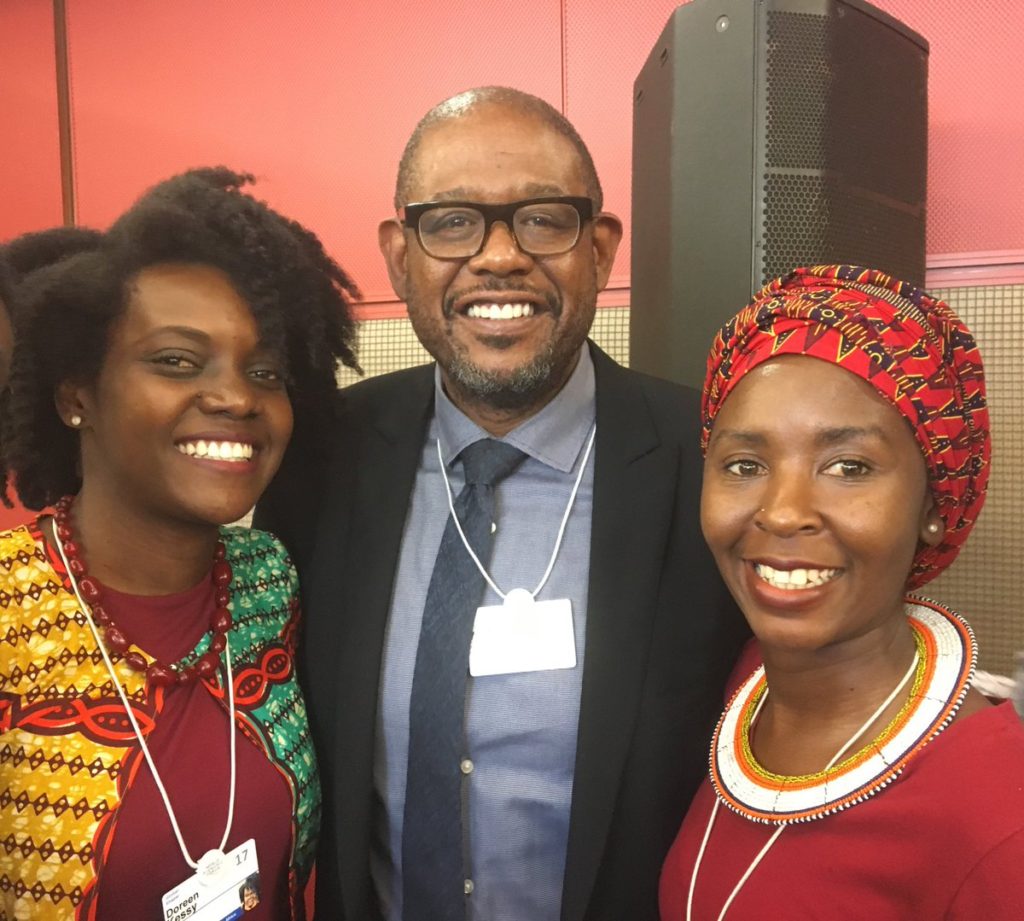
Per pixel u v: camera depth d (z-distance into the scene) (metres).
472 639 1.12
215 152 2.62
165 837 0.91
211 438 0.95
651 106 1.65
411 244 1.15
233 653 1.04
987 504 1.95
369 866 1.15
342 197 2.53
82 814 0.87
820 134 1.43
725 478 0.80
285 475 1.33
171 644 0.98
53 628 0.92
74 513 1.00
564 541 1.18
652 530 1.12
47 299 0.92
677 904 0.88
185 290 0.94
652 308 1.65
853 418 0.72
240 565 1.13
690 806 0.99
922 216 1.61
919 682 0.76
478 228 1.10
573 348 1.15
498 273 1.08
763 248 1.43
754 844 0.80
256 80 2.57
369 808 1.10
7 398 1.01
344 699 1.13
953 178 2.02
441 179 1.10
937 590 1.98
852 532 0.72
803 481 0.73
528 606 1.13
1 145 2.79
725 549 0.80
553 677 1.11
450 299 1.12
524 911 1.12
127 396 0.93
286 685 1.11
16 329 0.92
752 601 0.79
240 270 0.98
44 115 2.74
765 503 0.75
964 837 0.66
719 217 1.46
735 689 1.01
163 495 0.94
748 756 0.86
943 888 0.67
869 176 1.50
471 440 1.22
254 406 0.97
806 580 0.75
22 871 0.86
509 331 1.12
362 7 2.46
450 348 1.14
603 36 2.27
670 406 1.23
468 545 1.17
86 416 0.98
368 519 1.22
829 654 0.79
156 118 2.66
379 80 2.47
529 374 1.13
